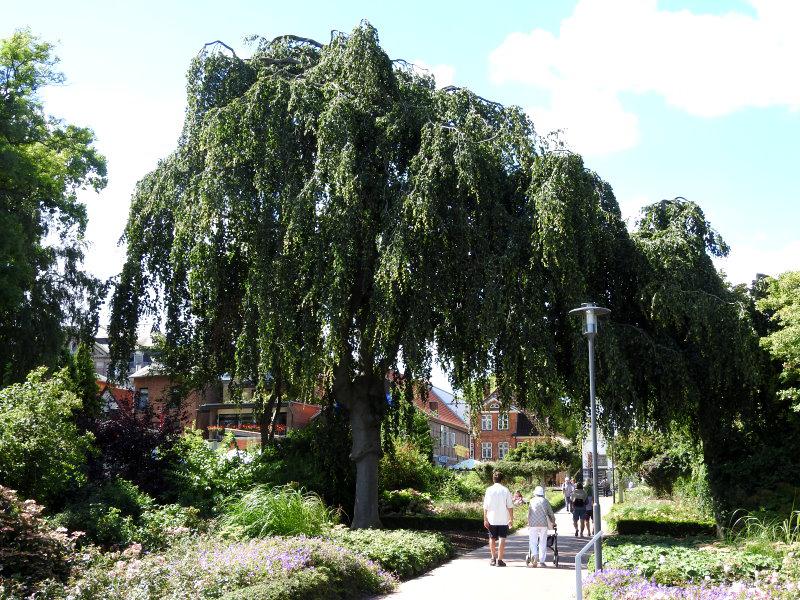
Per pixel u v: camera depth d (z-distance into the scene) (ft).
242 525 42.63
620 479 122.01
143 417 57.47
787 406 59.06
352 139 55.52
